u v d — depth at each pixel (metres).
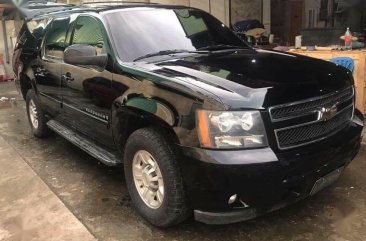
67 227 3.71
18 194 4.42
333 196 4.04
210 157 2.98
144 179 3.68
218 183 2.99
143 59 4.01
